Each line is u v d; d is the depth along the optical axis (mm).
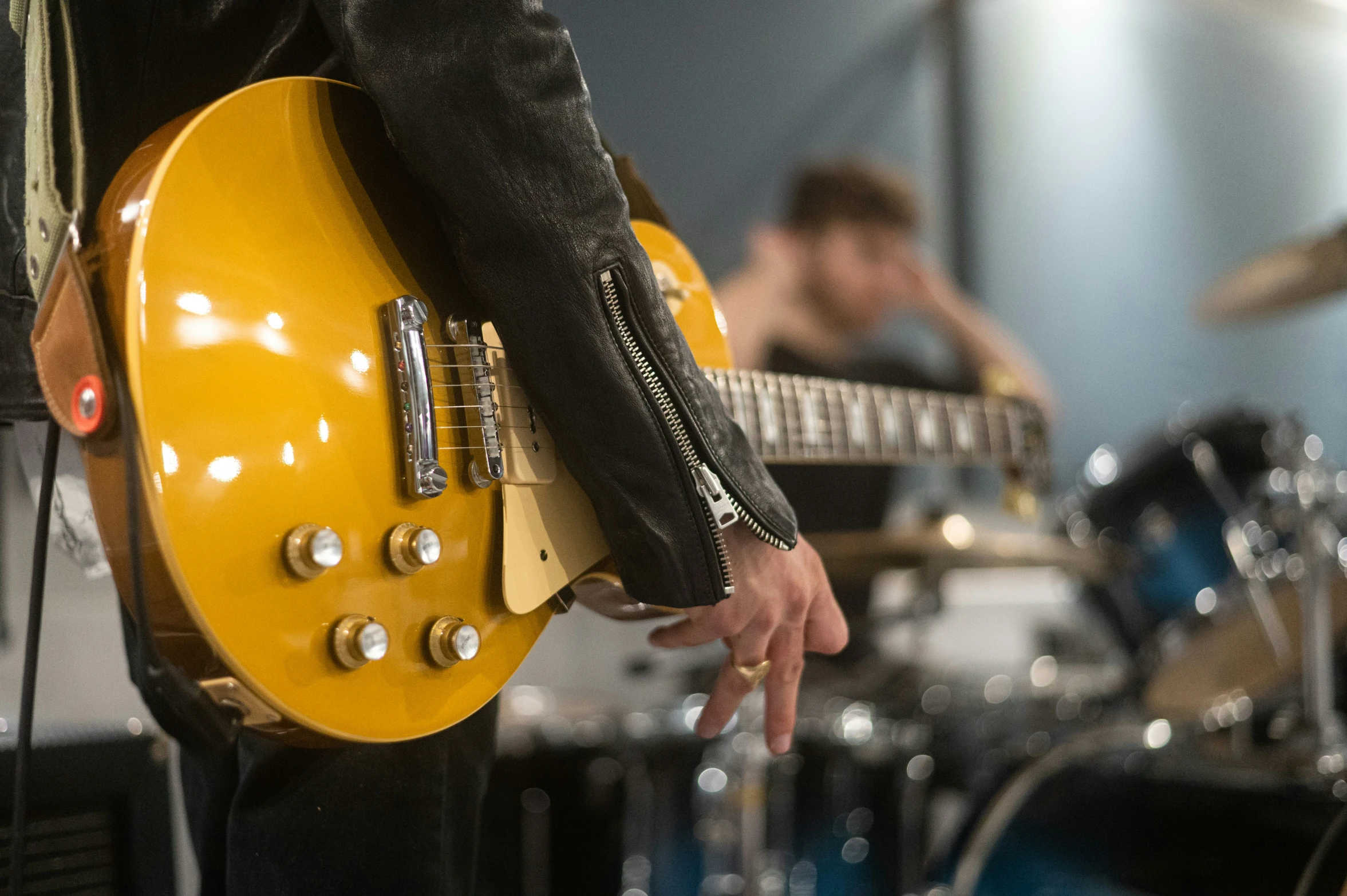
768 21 2949
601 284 687
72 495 766
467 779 754
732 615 759
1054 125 3459
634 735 1781
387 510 643
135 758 915
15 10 637
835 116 3053
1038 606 3225
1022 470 1317
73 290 563
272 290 617
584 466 706
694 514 711
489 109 653
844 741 1896
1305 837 1072
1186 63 3750
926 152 3225
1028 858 1305
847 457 1072
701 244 2783
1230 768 1240
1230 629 1536
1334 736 1322
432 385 684
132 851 902
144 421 543
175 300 570
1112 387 3482
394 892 715
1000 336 3254
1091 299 3473
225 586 563
